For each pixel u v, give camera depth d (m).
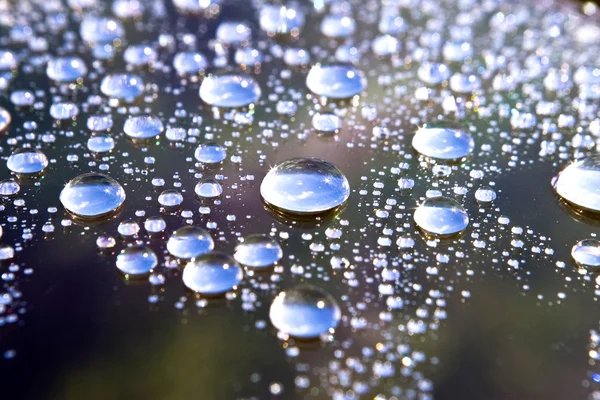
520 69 0.13
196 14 0.14
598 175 0.11
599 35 0.13
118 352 0.10
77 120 0.12
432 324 0.10
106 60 0.13
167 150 0.11
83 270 0.10
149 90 0.12
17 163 0.11
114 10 0.14
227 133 0.11
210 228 0.10
